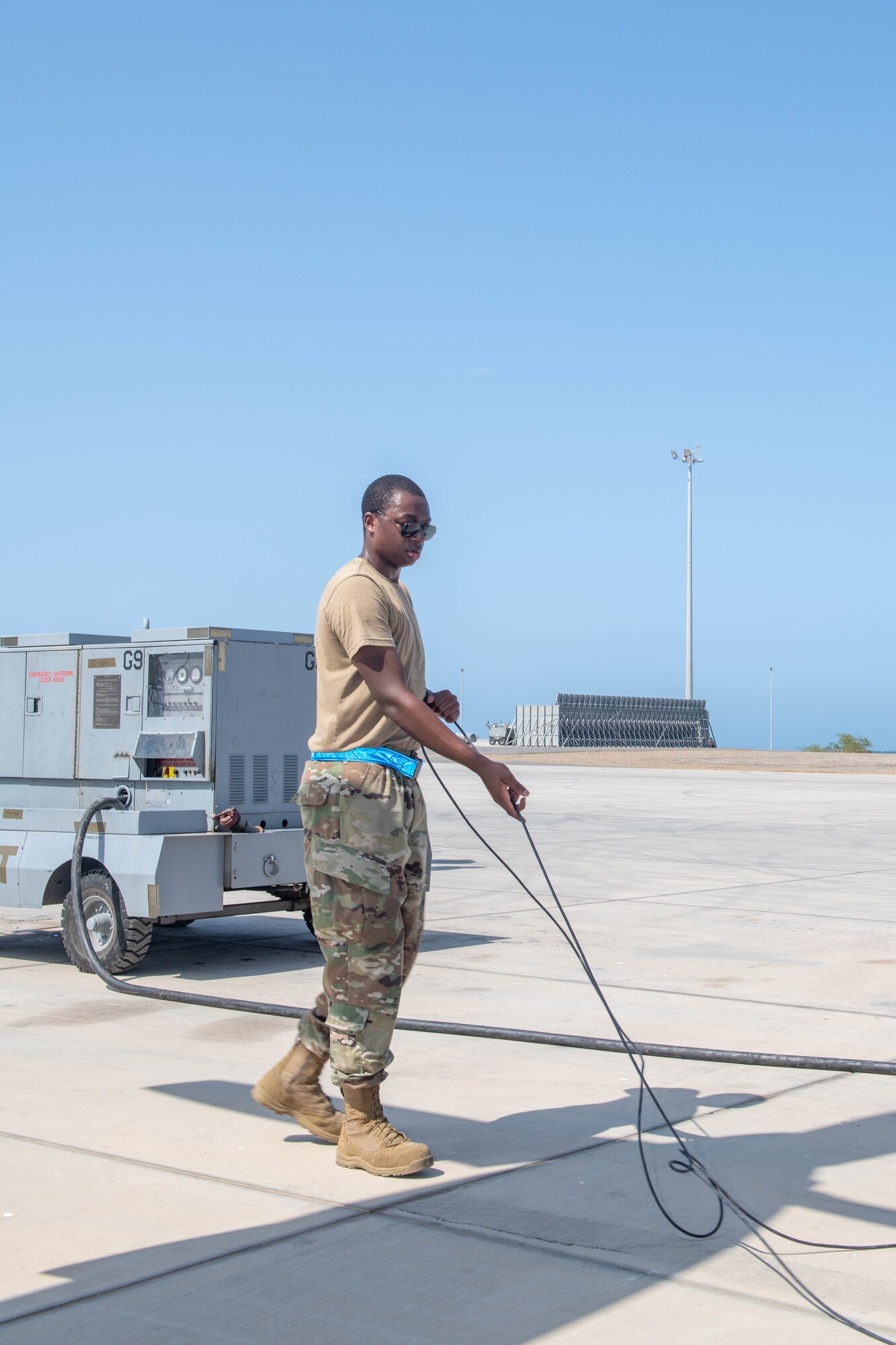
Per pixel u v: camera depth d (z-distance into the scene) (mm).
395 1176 4121
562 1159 4336
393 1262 3463
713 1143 4547
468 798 26844
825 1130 4715
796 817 22219
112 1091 5195
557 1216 3807
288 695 8758
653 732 77625
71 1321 3115
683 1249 3572
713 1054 5512
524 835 18312
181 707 8438
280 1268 3420
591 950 8758
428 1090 5223
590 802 26531
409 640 4266
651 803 26141
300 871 8297
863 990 7379
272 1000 7125
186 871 7793
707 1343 3018
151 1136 4586
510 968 8086
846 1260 3516
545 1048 5973
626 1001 7047
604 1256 3518
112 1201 3910
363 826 4074
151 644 8562
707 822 21062
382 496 4238
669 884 12578
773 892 11961
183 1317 3135
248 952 8898
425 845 4281
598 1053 5887
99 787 8797
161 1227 3701
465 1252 3537
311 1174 4172
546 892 12008
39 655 9094
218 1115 4855
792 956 8539
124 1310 3172
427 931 9641
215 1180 4105
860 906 11039
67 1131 4637
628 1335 3055
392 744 4172
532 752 61531
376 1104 4223
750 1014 6707
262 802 8578
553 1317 3146
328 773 4117
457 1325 3098
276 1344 3004
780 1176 4191
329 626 4145
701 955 8555
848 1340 3037
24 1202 3898
